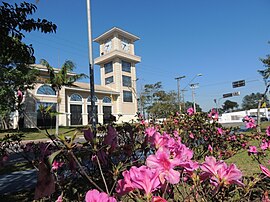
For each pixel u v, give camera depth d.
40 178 0.67
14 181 4.75
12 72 11.82
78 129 1.01
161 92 27.92
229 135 3.92
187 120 3.81
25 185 4.45
